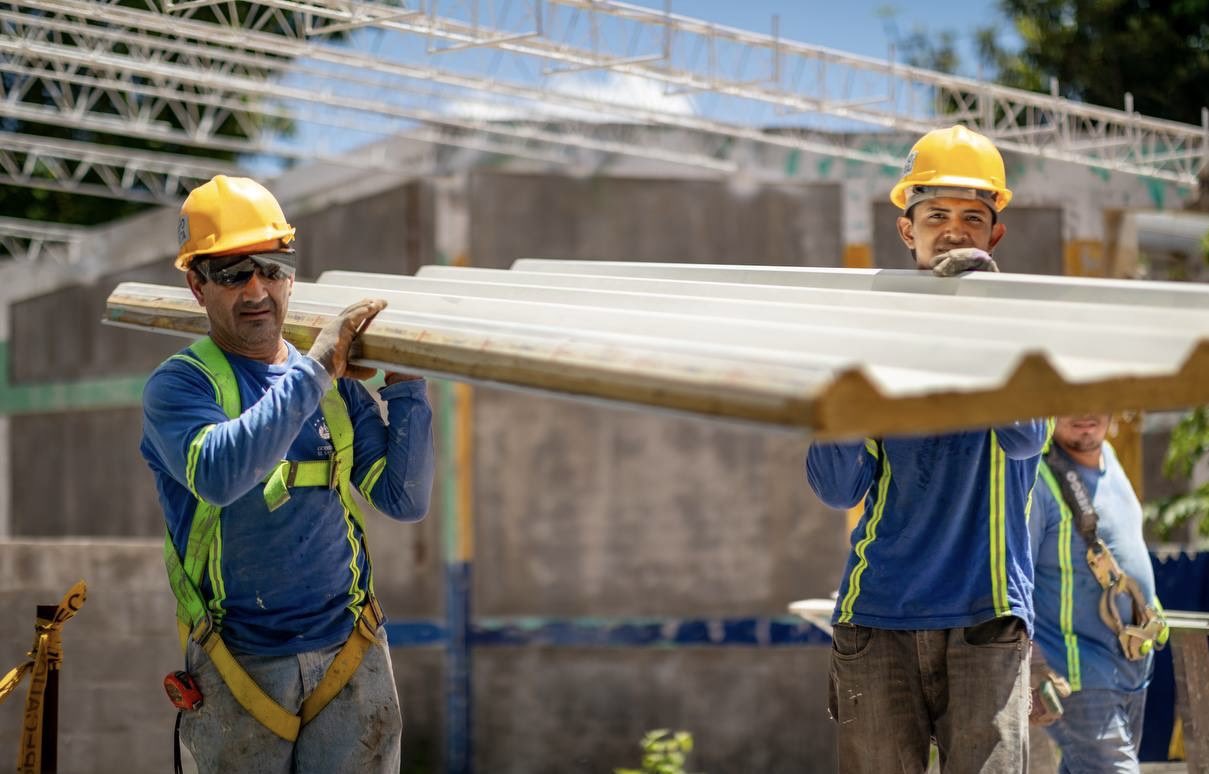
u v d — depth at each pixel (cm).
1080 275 1126
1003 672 357
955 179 408
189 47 948
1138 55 2134
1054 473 486
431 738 1076
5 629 707
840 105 943
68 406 1575
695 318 290
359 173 1141
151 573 729
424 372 315
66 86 1080
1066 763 494
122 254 1475
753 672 1088
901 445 364
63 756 710
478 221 1078
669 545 1097
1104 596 480
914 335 252
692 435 1102
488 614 1084
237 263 351
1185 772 673
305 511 352
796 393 208
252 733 347
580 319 318
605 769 1080
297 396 325
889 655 368
